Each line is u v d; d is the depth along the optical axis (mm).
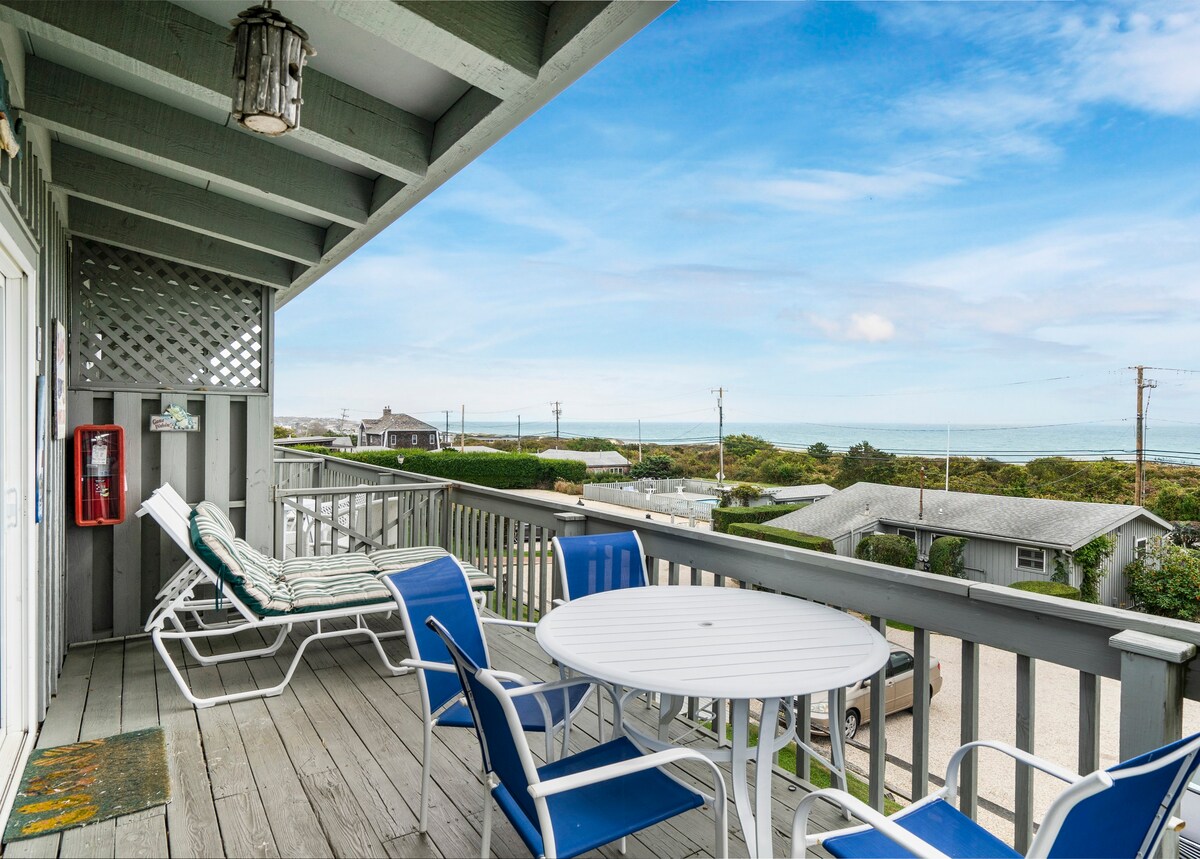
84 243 4055
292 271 4672
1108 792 1022
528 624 2359
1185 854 2066
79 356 4008
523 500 4309
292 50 1764
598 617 2207
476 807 2264
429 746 2107
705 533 2906
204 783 2400
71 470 3975
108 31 2127
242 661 3699
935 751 7910
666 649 1889
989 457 50031
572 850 1423
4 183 2174
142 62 2186
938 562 27172
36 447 2664
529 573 4250
